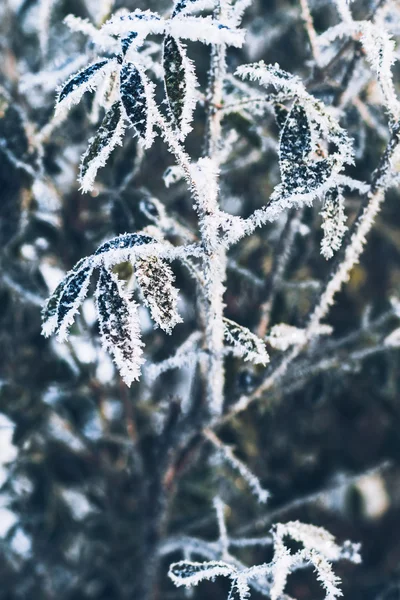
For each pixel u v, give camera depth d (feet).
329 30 2.55
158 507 2.80
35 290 2.91
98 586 3.26
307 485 3.27
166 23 2.18
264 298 2.73
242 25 3.27
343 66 2.71
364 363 3.02
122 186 2.68
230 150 2.71
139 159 2.69
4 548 3.18
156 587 2.89
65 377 2.97
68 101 2.19
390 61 2.33
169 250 2.26
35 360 3.01
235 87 2.60
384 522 3.71
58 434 3.08
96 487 3.23
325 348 2.83
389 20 2.67
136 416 3.15
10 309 2.99
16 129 2.76
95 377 2.95
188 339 2.57
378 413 3.63
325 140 2.50
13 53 3.28
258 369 2.74
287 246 2.68
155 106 2.19
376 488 3.72
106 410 3.02
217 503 2.64
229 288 2.98
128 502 3.18
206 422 2.65
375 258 3.67
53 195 2.89
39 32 2.97
